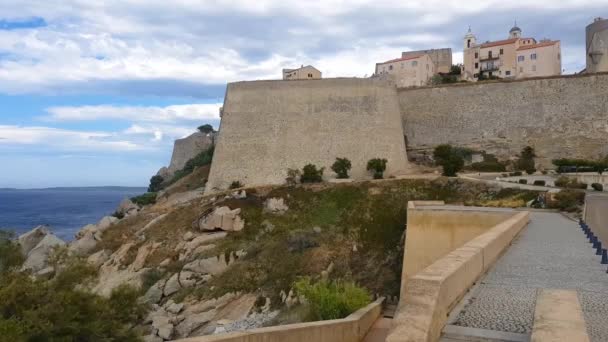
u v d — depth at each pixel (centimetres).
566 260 1355
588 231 1875
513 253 1481
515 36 10325
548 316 611
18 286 1450
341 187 4744
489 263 1245
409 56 9606
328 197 4603
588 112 5588
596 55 6962
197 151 9825
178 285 3644
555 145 5678
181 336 3053
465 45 10538
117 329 1614
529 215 2664
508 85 6016
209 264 3741
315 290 1717
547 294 733
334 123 5831
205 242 4091
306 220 4300
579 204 3256
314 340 1084
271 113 5947
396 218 4125
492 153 5938
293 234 3978
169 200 6438
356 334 1430
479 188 4375
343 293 1753
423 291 706
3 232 1991
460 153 5934
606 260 1306
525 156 5656
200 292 3444
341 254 3641
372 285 3138
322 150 5781
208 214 4362
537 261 1335
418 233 2380
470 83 6219
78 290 1590
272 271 3494
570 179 4388
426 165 6072
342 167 5444
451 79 8738
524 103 5906
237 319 3095
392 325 648
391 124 5884
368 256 3609
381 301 2247
